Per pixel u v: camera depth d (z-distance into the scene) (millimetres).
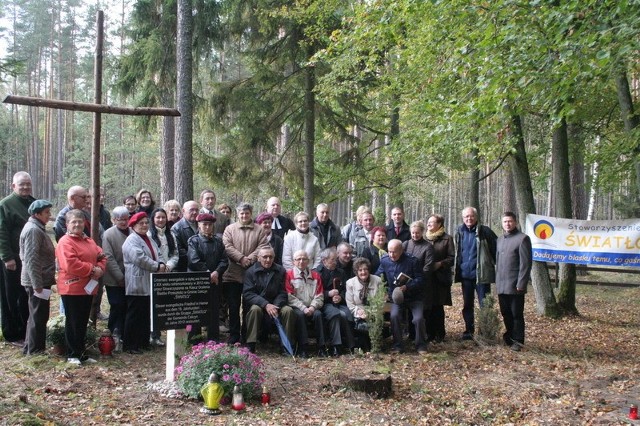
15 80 37375
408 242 8320
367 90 14383
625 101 9328
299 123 15477
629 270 14125
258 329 7301
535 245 10570
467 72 7500
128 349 7027
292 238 8102
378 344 7453
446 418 5262
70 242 6285
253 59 14727
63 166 38594
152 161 36625
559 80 5984
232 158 14820
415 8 8250
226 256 7461
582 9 5664
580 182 15938
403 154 13289
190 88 11430
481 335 8281
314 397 5648
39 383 5559
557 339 8789
